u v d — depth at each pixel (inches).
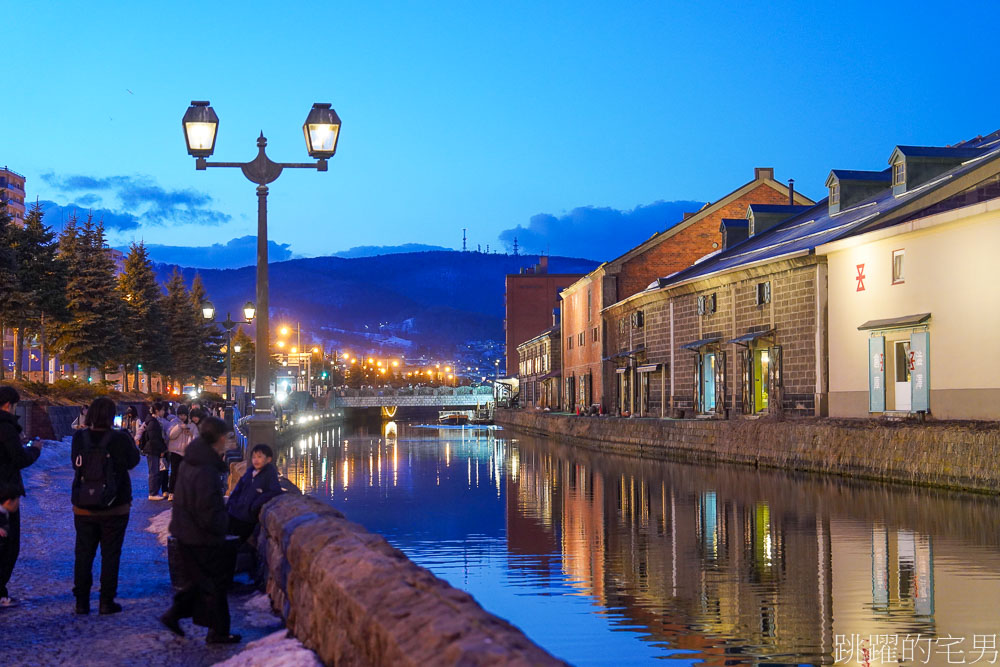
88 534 399.2
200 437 354.9
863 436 1168.2
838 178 1814.7
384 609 207.3
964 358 1198.9
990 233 1155.3
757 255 1845.5
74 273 2596.0
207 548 346.0
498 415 4744.1
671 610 501.0
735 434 1507.1
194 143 697.0
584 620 482.0
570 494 1127.6
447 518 915.4
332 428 4429.1
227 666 301.9
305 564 315.0
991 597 507.8
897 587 538.6
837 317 1483.8
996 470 941.2
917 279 1291.8
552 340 3841.0
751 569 608.7
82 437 397.7
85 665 315.9
